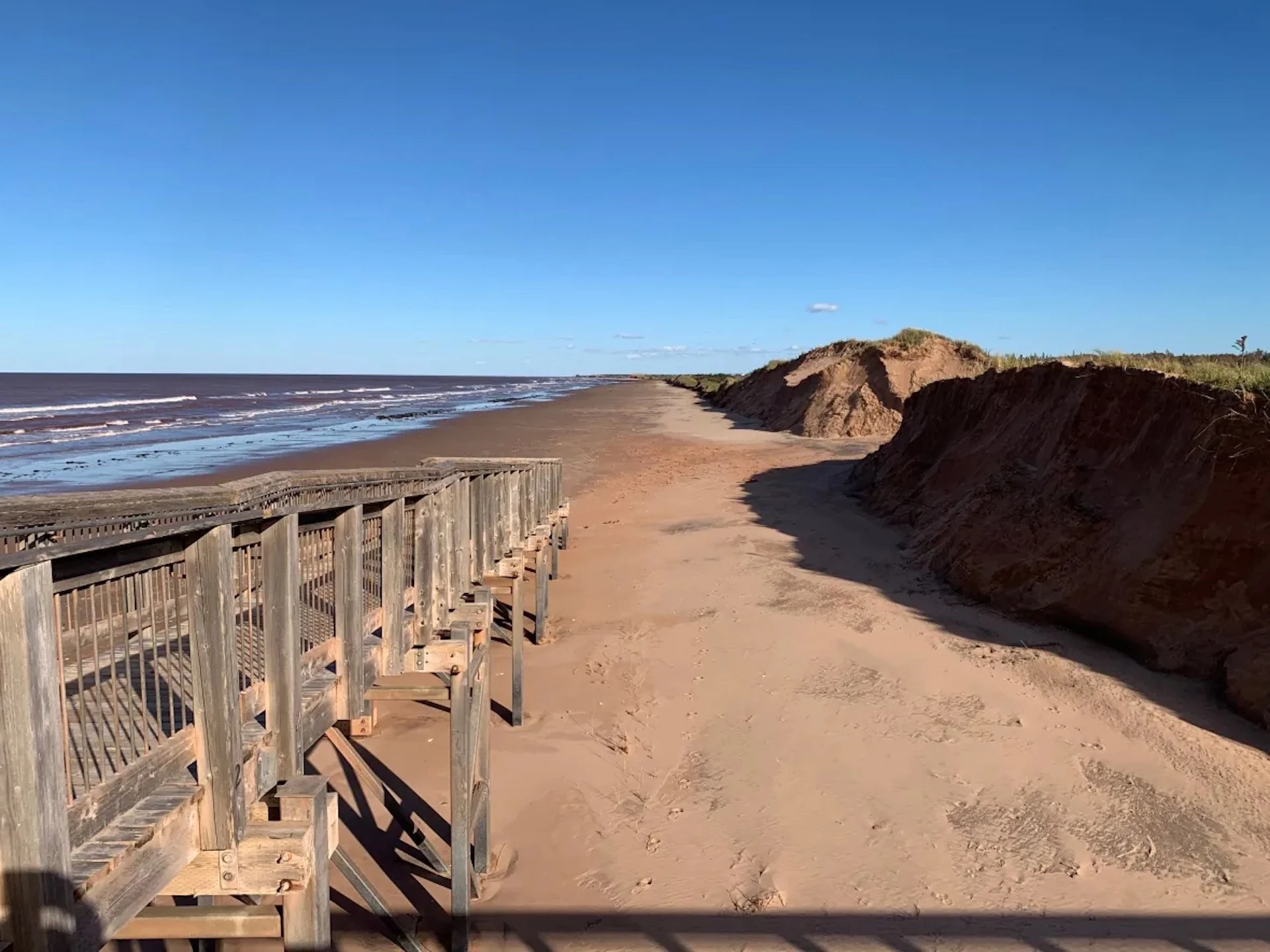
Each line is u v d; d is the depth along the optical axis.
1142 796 6.13
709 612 10.78
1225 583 7.99
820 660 8.88
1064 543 9.80
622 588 12.36
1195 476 8.48
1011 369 15.28
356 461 27.08
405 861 5.89
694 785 6.63
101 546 2.54
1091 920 4.88
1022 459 12.59
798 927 4.93
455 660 5.39
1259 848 5.49
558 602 11.92
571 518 18.08
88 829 2.70
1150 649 8.30
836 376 33.78
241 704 3.57
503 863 5.76
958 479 14.72
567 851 5.84
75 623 2.69
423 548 5.90
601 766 7.03
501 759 7.18
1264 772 6.31
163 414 59.69
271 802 3.77
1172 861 5.40
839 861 5.54
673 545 14.75
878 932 4.85
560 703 8.35
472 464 7.55
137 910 2.86
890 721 7.43
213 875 3.41
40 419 52.38
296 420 52.41
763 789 6.48
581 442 34.09
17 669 2.26
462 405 74.62
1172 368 10.16
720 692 8.29
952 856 5.54
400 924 5.00
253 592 4.62
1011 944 4.70
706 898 5.24
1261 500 7.82
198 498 3.01
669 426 42.91
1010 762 6.67
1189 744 6.74
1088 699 7.62
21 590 2.25
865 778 6.54
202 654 3.20
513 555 9.23
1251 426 7.96
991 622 9.73
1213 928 4.77
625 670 9.07
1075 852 5.53
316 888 3.61
